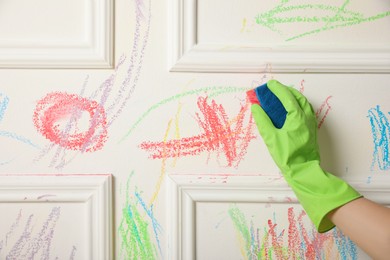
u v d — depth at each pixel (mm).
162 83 642
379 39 632
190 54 630
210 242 653
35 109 641
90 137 644
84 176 639
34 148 643
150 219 651
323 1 633
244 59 628
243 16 637
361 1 631
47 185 636
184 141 646
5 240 649
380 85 638
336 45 631
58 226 652
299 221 648
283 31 636
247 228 651
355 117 642
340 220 504
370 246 466
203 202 651
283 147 561
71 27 636
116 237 653
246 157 646
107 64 629
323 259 649
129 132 645
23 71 638
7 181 635
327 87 639
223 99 642
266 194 640
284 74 638
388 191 633
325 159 646
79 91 640
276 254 650
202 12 637
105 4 622
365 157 644
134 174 648
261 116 583
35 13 634
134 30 637
